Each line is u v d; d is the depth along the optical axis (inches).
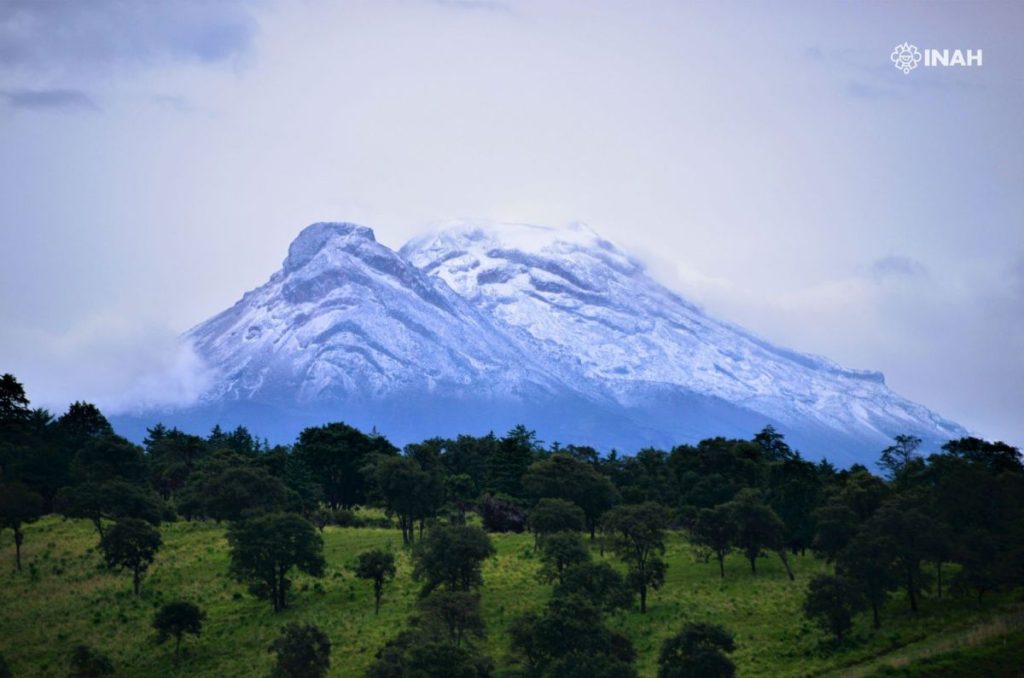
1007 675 5738.2
